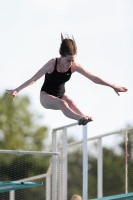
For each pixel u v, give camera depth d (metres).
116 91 16.94
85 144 19.23
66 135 19.97
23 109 83.31
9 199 20.16
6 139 81.19
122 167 22.28
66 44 16.08
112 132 21.78
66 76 16.67
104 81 16.72
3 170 20.45
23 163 20.70
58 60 16.38
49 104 16.58
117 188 22.27
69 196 20.23
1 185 16.64
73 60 16.20
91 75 16.73
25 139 82.62
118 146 22.28
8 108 82.81
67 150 20.20
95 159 22.34
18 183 16.38
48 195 20.39
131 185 22.22
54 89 16.91
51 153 19.86
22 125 82.69
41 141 83.25
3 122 81.88
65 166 19.81
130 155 22.39
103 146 22.20
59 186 19.86
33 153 19.48
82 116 15.54
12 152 19.20
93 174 22.27
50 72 16.52
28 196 20.36
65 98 17.22
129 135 22.42
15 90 15.67
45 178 20.67
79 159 19.98
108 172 22.34
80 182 20.00
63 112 16.16
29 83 15.95
